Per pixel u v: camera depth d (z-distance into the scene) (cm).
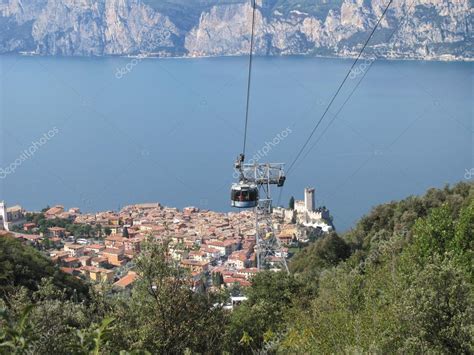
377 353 1261
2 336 501
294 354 1505
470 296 1548
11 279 1434
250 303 2883
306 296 2638
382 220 5362
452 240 2680
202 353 1364
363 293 1791
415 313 1505
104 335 567
